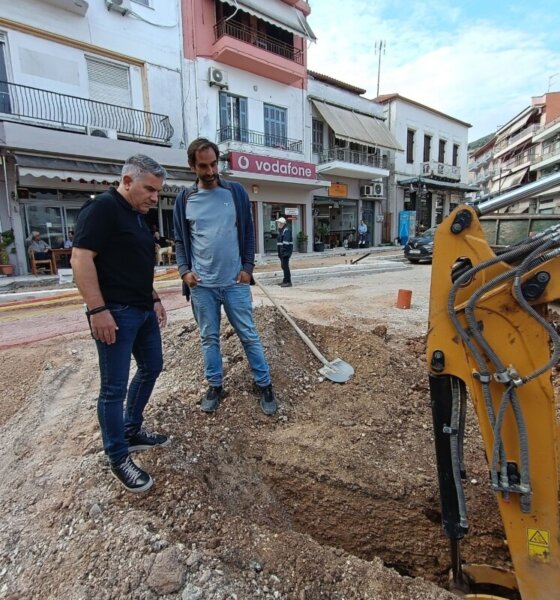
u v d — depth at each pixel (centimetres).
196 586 151
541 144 3862
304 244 1922
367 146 2192
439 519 239
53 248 1197
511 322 133
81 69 1219
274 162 1638
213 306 284
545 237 125
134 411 229
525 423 138
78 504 197
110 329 191
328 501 249
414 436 288
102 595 150
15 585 163
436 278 144
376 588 161
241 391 312
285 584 160
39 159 1056
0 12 1064
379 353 389
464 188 2683
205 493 211
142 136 1338
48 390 357
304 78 1775
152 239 217
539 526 144
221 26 1479
